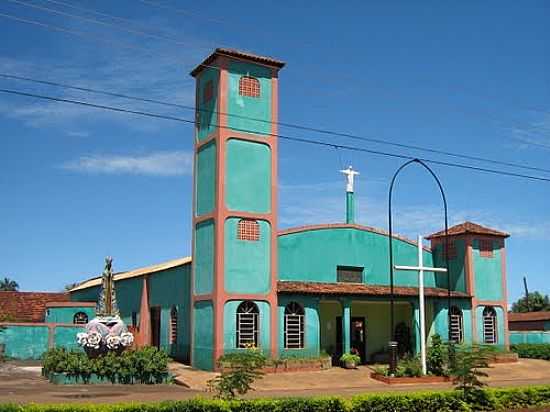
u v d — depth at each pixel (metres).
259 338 30.22
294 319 31.52
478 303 36.94
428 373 28.66
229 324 29.64
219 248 29.95
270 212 31.44
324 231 33.97
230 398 17.28
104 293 28.73
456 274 37.47
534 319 53.69
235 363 17.92
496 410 19.86
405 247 36.56
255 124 31.84
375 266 35.25
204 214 31.58
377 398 18.12
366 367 32.28
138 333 37.69
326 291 31.97
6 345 36.78
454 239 37.81
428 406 18.91
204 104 32.78
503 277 38.22
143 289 39.50
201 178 32.38
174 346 34.44
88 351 26.59
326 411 17.33
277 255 31.77
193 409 15.80
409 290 34.97
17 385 24.72
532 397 20.70
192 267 32.16
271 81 32.59
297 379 27.91
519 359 37.47
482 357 20.14
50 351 28.14
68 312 43.62
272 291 30.83
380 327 36.69
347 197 36.03
